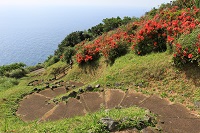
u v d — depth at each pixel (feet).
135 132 22.84
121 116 24.62
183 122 25.88
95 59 56.03
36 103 41.60
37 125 27.12
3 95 47.19
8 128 28.71
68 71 63.98
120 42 50.21
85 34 106.83
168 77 34.91
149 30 43.06
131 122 23.71
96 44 60.49
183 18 42.01
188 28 36.78
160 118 26.91
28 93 47.11
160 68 36.42
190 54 32.45
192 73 32.83
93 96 37.29
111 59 49.65
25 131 25.35
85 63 57.11
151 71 37.09
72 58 68.49
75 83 53.21
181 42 34.47
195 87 31.42
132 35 51.98
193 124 25.40
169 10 50.14
